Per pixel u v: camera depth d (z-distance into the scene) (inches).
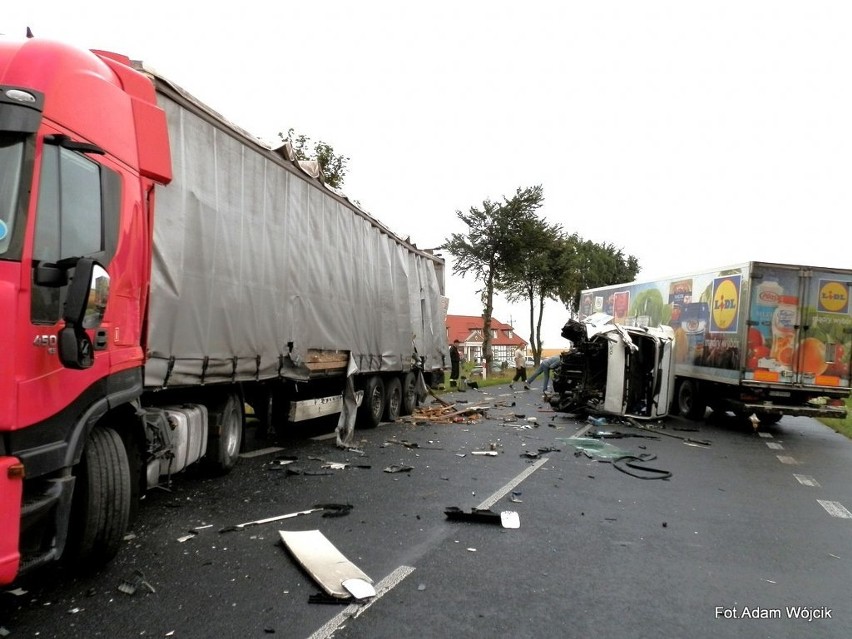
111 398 173.6
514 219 1316.4
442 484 308.5
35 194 139.5
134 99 202.4
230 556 194.5
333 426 494.9
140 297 203.9
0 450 130.2
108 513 172.7
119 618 149.4
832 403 574.6
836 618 168.9
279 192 342.3
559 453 415.2
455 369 981.8
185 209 254.5
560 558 207.6
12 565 127.6
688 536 241.3
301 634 144.4
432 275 674.2
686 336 674.2
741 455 450.3
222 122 283.0
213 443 294.0
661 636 152.9
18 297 133.2
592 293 1021.8
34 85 148.6
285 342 348.8
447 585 179.3
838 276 564.4
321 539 209.2
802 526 263.3
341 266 426.6
